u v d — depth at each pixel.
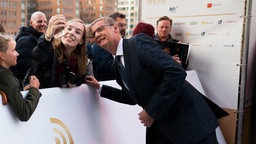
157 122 1.71
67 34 1.83
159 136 1.80
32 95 1.63
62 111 1.90
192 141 1.61
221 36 2.96
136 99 1.78
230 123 2.97
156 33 3.38
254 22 3.06
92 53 2.84
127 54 1.67
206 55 3.09
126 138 2.35
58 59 1.86
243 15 2.79
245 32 2.79
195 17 3.13
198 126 1.63
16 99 1.51
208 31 3.05
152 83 1.62
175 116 1.65
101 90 2.15
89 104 2.12
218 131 2.94
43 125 1.76
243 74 2.85
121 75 1.79
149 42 1.62
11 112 1.57
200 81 3.16
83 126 2.02
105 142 2.15
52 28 1.77
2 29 2.72
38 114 1.75
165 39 3.19
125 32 3.33
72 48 1.90
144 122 1.63
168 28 3.15
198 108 1.68
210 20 3.03
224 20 2.93
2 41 1.52
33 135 1.69
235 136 2.94
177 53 2.91
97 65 2.79
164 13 3.38
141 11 3.60
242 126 2.93
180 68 1.54
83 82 2.07
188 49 2.95
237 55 2.86
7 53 1.53
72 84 1.98
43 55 1.81
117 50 1.74
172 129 1.66
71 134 1.92
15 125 1.59
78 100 2.04
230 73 2.93
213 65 3.04
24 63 2.38
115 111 2.34
